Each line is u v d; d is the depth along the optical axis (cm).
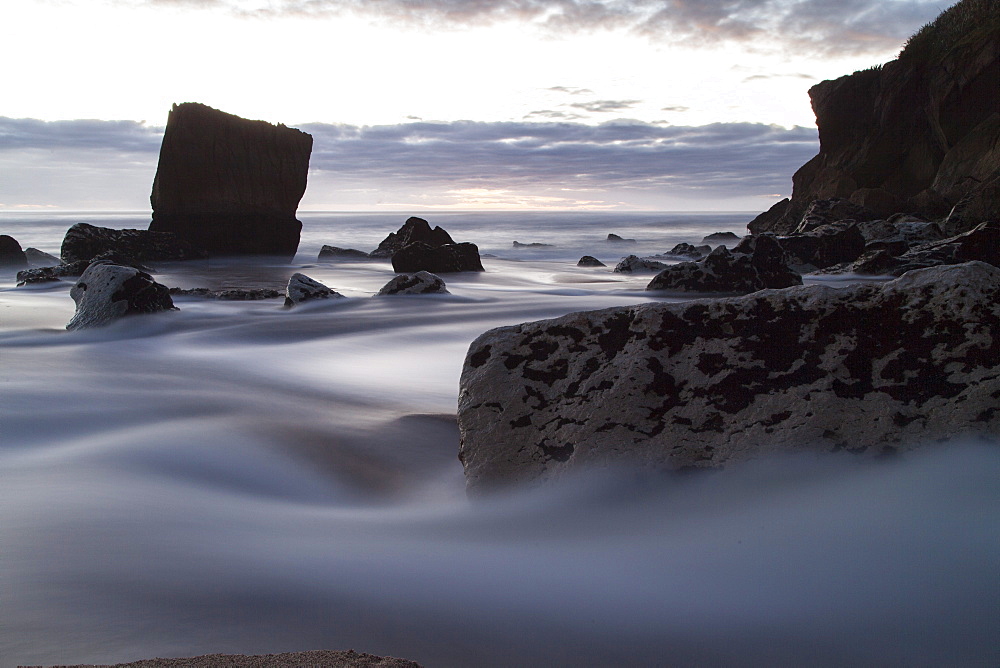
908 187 3106
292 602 220
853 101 3550
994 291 327
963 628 211
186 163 3070
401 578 245
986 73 2680
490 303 1400
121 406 580
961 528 261
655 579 247
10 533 265
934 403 314
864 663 196
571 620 218
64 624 193
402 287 1504
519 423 380
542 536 304
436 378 775
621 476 344
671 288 1656
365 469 440
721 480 330
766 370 350
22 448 447
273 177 3288
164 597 215
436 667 188
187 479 388
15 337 1009
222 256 3203
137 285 1124
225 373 779
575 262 3153
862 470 309
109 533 271
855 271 1694
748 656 200
